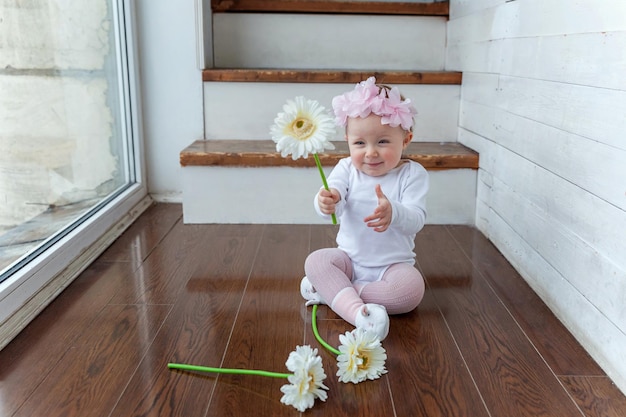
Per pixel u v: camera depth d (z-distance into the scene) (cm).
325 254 137
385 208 122
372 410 98
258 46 239
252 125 216
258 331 125
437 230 192
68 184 166
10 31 134
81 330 125
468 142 205
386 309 131
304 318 131
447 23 235
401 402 101
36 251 145
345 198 136
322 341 119
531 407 100
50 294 139
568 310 127
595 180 115
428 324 129
